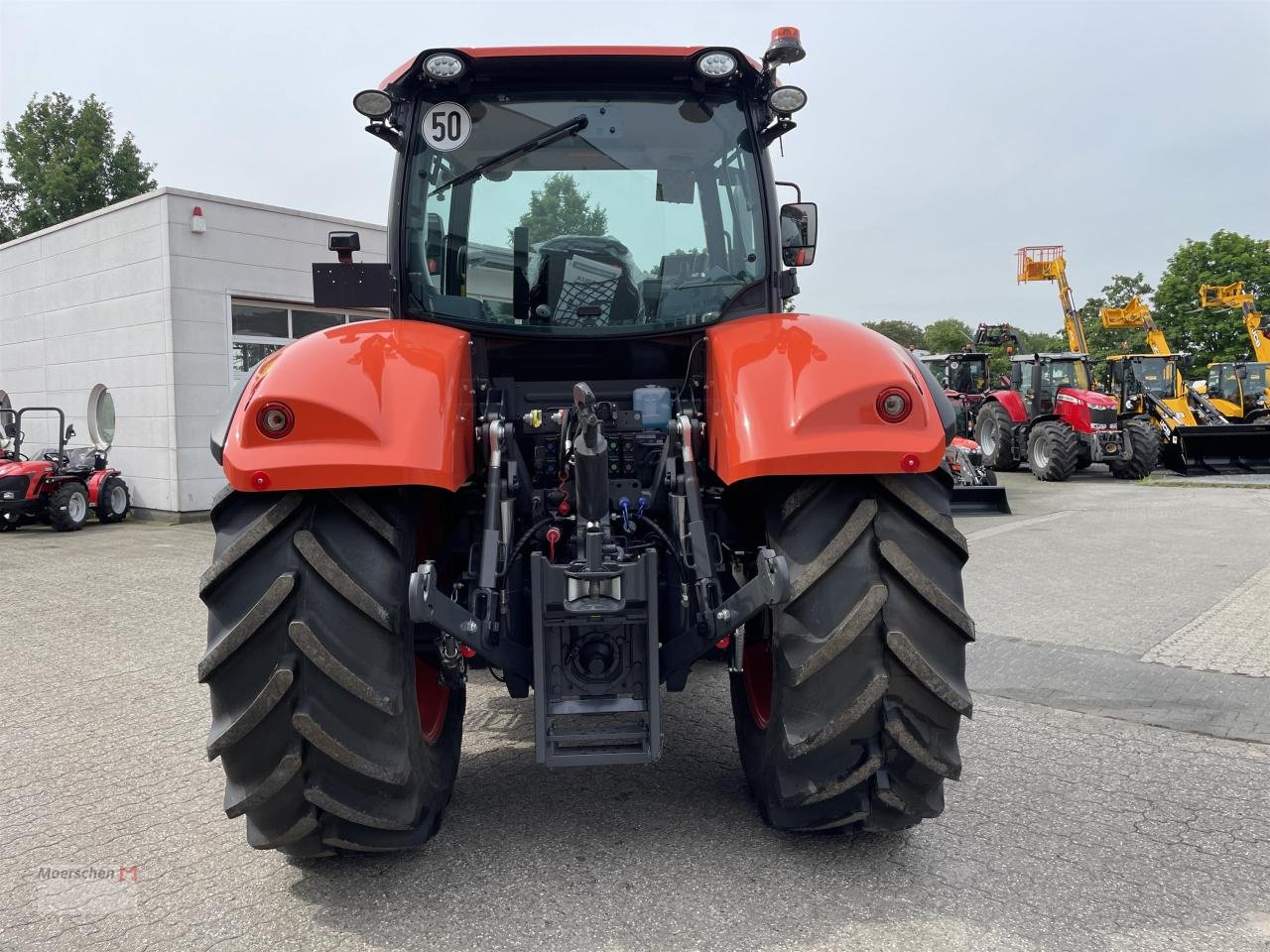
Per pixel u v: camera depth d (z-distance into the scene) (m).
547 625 2.54
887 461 2.27
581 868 2.63
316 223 14.39
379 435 2.22
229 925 2.38
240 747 2.25
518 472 2.79
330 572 2.22
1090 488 15.21
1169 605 6.27
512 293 3.11
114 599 7.27
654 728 2.52
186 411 12.81
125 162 39.53
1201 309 50.19
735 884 2.52
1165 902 2.43
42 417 15.19
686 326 3.12
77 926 2.40
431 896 2.49
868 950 2.20
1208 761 3.49
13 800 3.28
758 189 3.14
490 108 3.11
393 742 2.33
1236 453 17.86
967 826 2.90
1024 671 4.73
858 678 2.34
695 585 2.62
